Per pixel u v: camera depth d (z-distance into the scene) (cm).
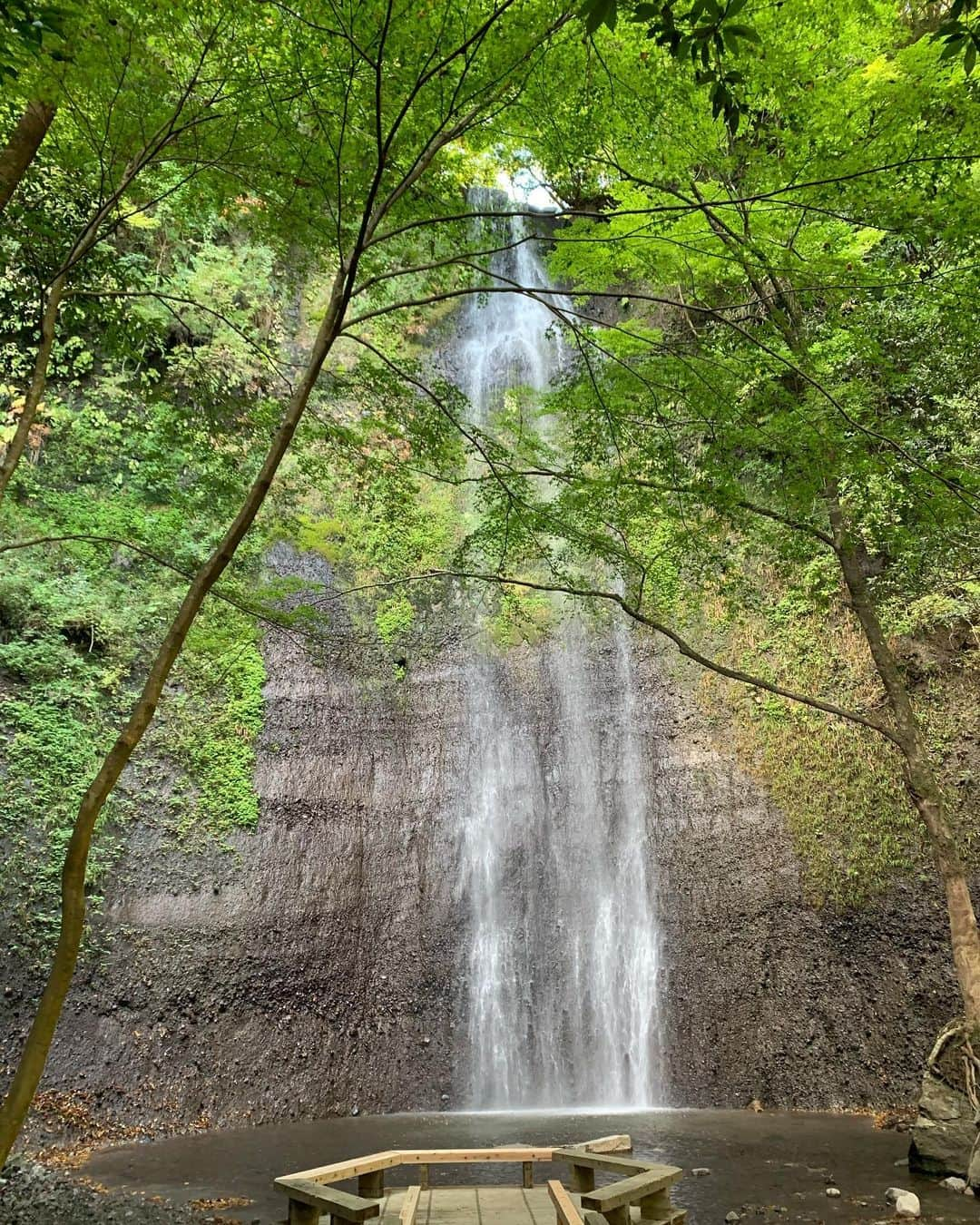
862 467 787
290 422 520
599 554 888
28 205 754
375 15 532
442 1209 593
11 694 1216
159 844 1222
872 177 635
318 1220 529
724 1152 888
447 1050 1245
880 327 987
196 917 1191
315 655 970
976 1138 761
